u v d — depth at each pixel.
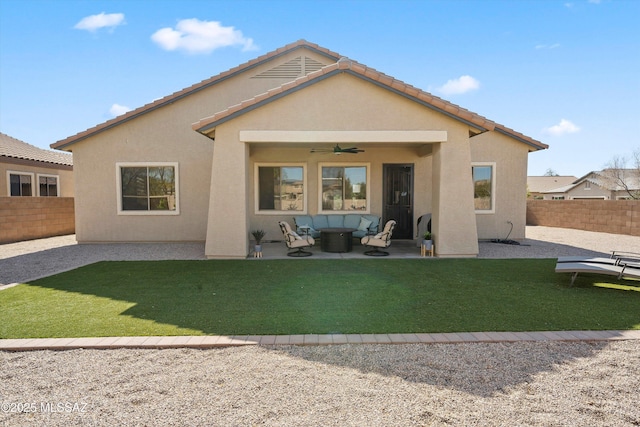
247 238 9.93
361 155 13.59
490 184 13.81
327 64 13.56
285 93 9.46
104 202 13.19
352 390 3.26
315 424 2.78
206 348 4.18
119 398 3.17
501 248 11.80
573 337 4.34
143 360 3.89
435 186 10.20
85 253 11.02
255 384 3.38
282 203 13.72
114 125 12.95
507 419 2.83
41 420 2.87
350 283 7.01
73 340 4.32
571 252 10.91
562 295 6.11
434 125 9.68
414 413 2.91
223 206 9.70
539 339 4.30
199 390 3.29
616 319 4.94
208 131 9.72
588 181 49.66
